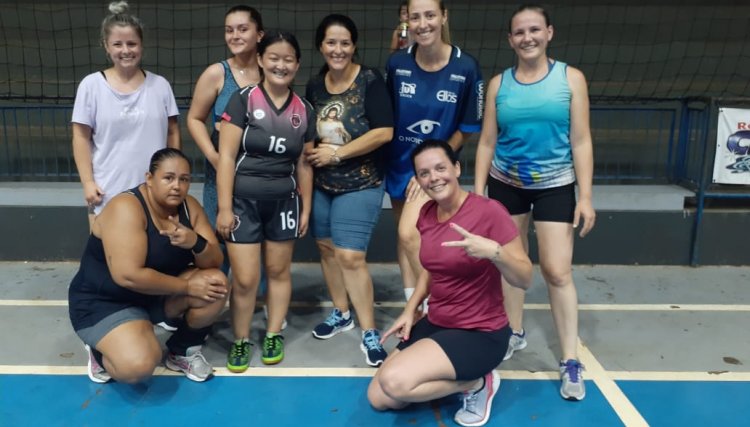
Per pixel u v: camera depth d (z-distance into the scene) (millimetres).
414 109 2760
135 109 2762
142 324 2494
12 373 2711
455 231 2225
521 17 2402
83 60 5801
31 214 4141
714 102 4043
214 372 2758
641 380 2701
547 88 2438
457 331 2322
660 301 3633
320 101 2779
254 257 2695
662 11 5867
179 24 5840
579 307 3539
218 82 2818
